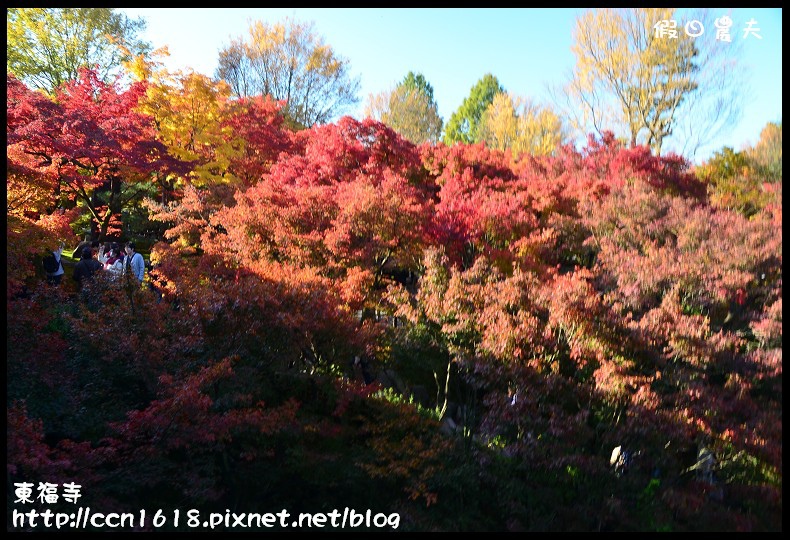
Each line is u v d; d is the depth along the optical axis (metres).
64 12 28.81
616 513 7.42
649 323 9.08
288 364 9.20
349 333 9.26
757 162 15.55
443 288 10.12
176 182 20.53
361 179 13.49
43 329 9.62
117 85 19.27
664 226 12.23
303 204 12.77
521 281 9.95
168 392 7.56
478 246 12.31
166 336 8.86
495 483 8.22
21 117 15.02
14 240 9.96
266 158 20.75
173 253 12.05
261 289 8.83
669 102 23.22
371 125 16.95
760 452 7.51
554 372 8.41
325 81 34.34
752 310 10.32
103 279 9.54
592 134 19.02
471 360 8.95
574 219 13.77
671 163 17.28
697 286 10.25
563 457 7.73
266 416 8.08
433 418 9.66
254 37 33.53
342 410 8.88
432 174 17.88
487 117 43.84
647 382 8.32
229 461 8.79
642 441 7.72
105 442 7.72
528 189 15.48
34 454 6.09
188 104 19.88
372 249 11.79
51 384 7.95
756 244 10.92
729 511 7.19
